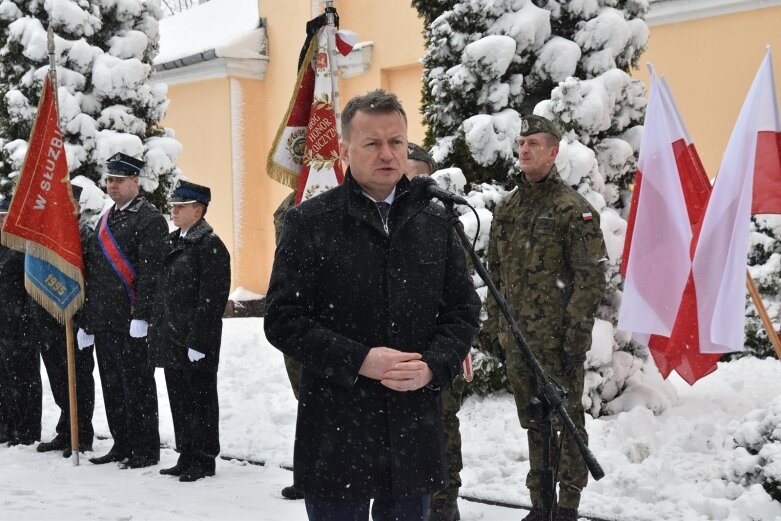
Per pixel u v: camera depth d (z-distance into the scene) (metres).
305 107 7.13
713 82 10.77
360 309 3.26
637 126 7.92
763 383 8.15
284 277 3.25
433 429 3.30
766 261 9.38
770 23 10.31
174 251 6.80
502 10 7.97
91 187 10.83
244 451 7.60
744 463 5.36
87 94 11.38
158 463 7.31
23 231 7.21
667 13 11.00
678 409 7.29
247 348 11.41
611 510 5.46
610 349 7.17
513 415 7.25
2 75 11.33
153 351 6.84
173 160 11.62
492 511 5.64
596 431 6.74
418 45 13.67
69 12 11.18
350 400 3.23
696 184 5.95
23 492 6.32
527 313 5.30
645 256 5.65
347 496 3.21
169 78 17.20
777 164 5.39
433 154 8.09
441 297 3.41
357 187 3.31
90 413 7.89
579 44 7.89
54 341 7.85
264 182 16.36
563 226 5.23
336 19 7.06
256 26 16.20
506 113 7.89
